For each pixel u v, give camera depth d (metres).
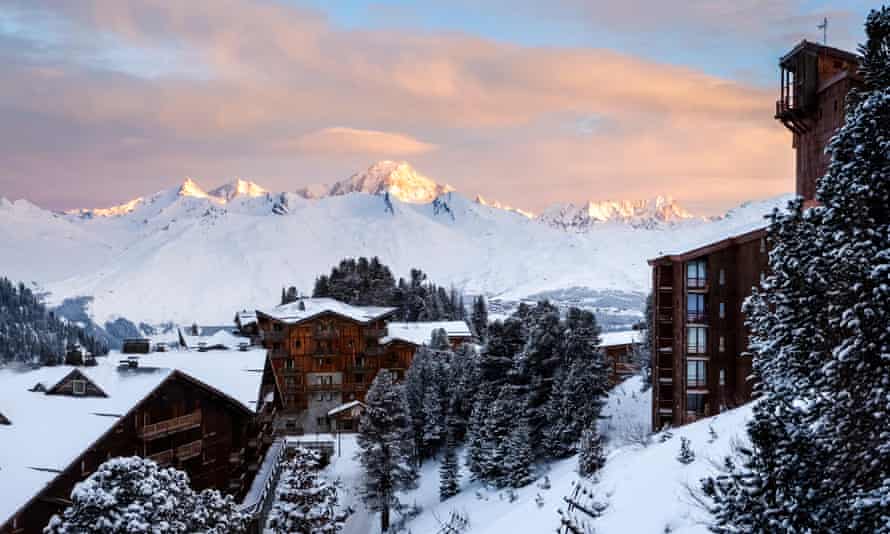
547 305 85.94
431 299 192.62
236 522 36.84
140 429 51.28
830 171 18.77
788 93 50.16
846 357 16.86
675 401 63.72
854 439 17.38
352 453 103.31
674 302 64.50
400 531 69.81
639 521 32.97
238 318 148.88
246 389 63.72
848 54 47.94
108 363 57.06
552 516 39.38
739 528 17.03
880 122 18.14
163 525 30.36
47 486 40.88
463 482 80.25
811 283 18.33
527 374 83.44
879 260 16.81
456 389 93.88
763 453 17.48
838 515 16.59
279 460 84.12
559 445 73.50
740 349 61.53
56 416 48.28
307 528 49.50
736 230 64.25
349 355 127.44
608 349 126.44
